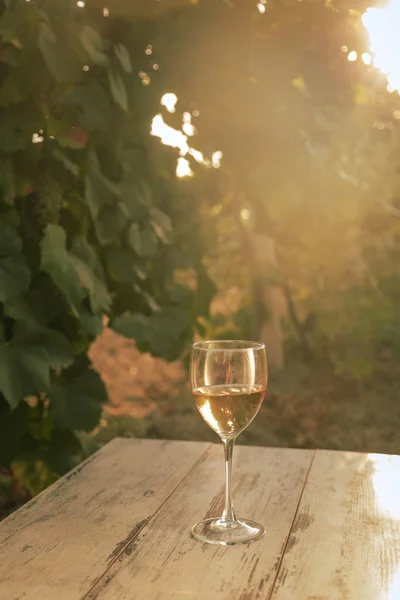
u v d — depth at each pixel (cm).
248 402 126
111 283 297
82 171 263
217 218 400
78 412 247
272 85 318
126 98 276
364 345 486
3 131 244
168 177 318
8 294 229
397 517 137
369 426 435
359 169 380
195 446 185
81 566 117
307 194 344
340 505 143
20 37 238
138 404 499
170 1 288
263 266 438
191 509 142
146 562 118
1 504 320
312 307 487
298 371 515
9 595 108
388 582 111
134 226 284
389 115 382
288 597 106
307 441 415
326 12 302
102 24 283
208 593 108
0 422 253
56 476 267
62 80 241
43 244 230
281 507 143
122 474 164
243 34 308
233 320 570
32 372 227
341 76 313
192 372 130
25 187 252
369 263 472
